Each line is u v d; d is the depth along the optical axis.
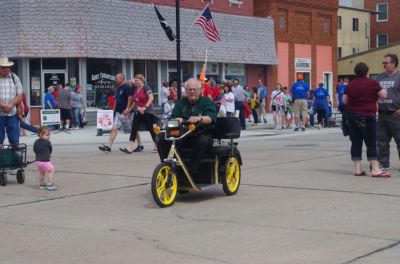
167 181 8.76
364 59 52.06
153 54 31.03
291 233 7.00
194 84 9.27
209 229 7.29
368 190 9.75
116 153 16.19
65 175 11.95
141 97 15.65
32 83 28.58
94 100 29.55
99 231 7.29
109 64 29.98
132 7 30.22
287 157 14.56
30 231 7.34
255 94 29.42
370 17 65.75
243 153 15.59
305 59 42.75
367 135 11.10
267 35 38.59
